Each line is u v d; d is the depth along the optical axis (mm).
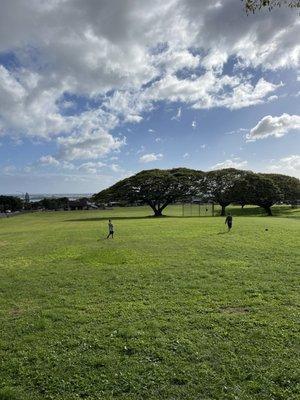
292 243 26688
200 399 7320
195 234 34438
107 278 17297
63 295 14664
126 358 8977
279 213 84000
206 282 15930
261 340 9711
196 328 10656
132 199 81250
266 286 14992
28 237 39031
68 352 9391
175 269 18750
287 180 92375
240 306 12586
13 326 11273
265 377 7961
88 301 13711
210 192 83625
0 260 24125
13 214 108250
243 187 80125
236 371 8234
